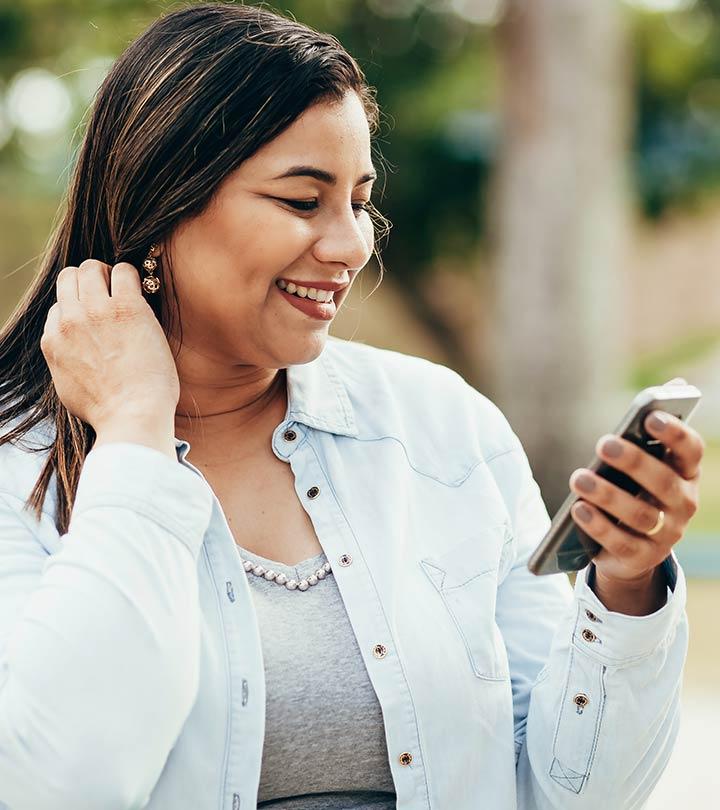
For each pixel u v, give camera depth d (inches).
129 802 56.7
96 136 66.0
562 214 325.4
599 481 55.4
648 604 62.2
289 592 64.6
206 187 61.7
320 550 66.1
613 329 334.3
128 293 64.1
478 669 65.2
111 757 55.9
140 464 60.2
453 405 72.9
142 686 56.5
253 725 60.6
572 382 327.9
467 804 64.2
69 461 64.6
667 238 590.6
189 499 60.5
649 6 464.8
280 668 62.4
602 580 62.0
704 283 594.6
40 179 430.0
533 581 71.1
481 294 492.7
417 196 460.8
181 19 64.3
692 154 503.2
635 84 480.7
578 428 327.9
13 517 63.6
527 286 328.8
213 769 60.3
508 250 332.2
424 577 66.7
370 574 65.0
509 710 66.3
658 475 54.6
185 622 58.4
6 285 425.4
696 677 202.8
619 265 342.0
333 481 67.7
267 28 63.0
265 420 69.1
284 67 61.2
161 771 59.8
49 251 70.4
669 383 55.7
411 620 64.6
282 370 70.1
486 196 461.1
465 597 66.7
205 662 61.2
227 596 62.7
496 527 69.2
